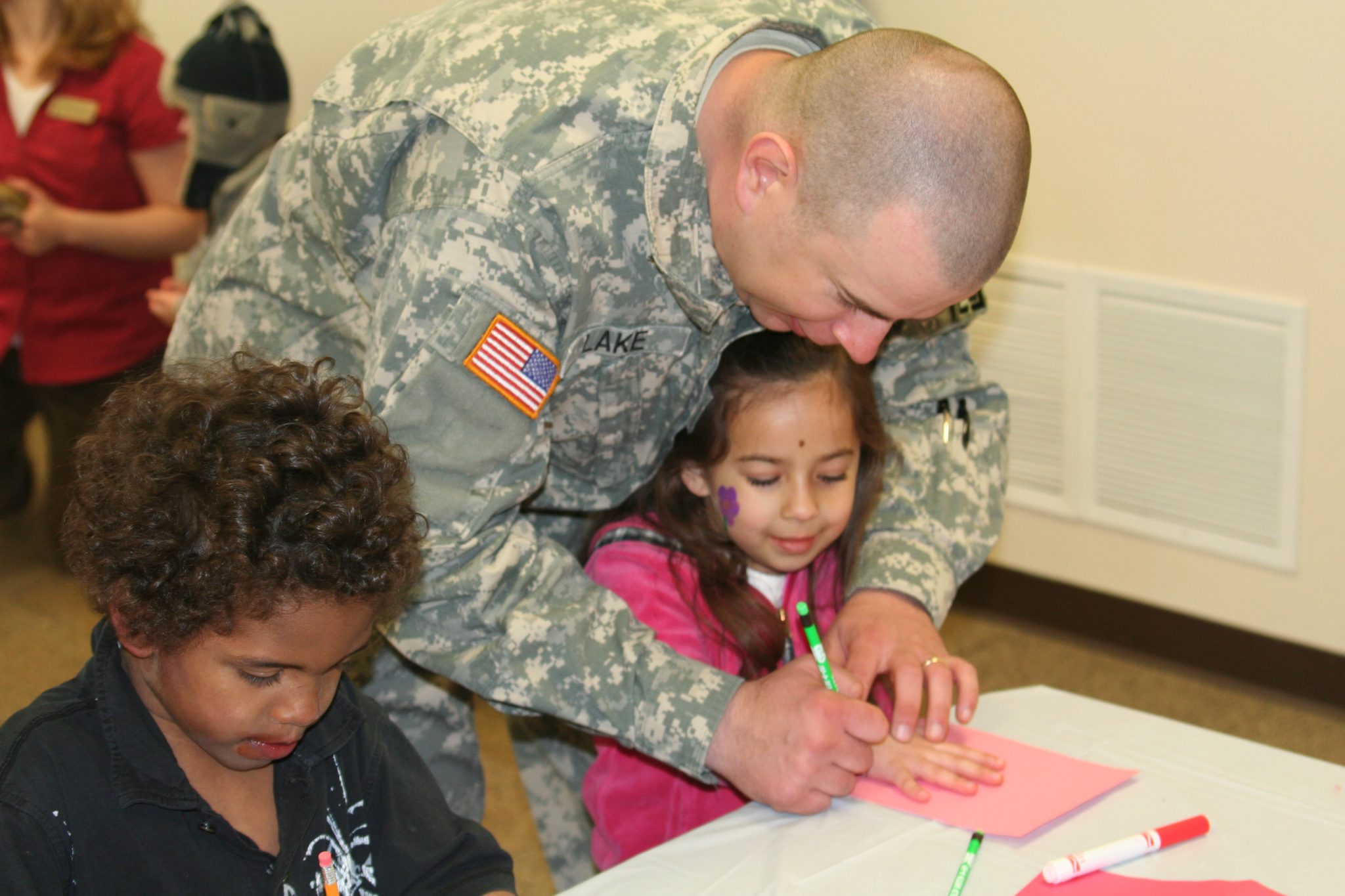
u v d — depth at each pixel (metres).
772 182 1.05
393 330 1.07
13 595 3.02
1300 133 2.20
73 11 2.70
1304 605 2.46
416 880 0.99
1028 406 2.67
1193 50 2.27
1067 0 2.37
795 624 1.50
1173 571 2.60
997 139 0.99
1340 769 1.16
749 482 1.40
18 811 0.81
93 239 2.76
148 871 0.88
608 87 1.09
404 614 1.13
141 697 0.89
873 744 1.13
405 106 1.11
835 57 1.03
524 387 1.09
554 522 1.53
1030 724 1.25
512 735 1.61
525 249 1.07
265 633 0.82
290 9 3.11
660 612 1.41
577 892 1.00
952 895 0.98
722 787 1.38
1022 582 2.84
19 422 3.21
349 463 0.86
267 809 0.97
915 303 1.02
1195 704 2.52
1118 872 1.01
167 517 0.80
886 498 1.43
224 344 1.35
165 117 2.79
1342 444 2.31
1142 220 2.41
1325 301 2.25
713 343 1.27
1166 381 2.47
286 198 1.26
